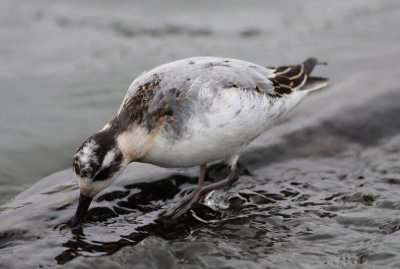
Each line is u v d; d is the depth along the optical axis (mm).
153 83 10211
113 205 10641
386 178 11680
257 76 11008
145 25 21922
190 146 10070
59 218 10133
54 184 11281
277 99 11023
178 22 22172
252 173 11961
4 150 14070
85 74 18047
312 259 9078
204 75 10320
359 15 22125
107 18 22453
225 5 23469
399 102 14148
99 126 15188
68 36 20969
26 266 8945
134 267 8844
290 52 19031
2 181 12742
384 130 13531
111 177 9797
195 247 9305
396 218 10000
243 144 10867
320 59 17828
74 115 15711
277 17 22438
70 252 9297
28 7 23000
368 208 10516
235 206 10828
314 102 14266
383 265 8781
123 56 19422
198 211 10695
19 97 16547
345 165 12297
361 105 13977
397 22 21000
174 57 19344
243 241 9625
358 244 9406
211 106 10039
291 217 10344
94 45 20250
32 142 14484
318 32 20828
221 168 11992
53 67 18531
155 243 9195
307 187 11438
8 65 18562
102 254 9242
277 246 9477
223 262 9000
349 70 16516
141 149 9977
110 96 16688
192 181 11648
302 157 12516
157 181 11367
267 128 11172
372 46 18781
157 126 9938
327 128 13297
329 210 10539
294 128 13156
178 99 10023
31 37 20766
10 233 9703
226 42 20484
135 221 10297
